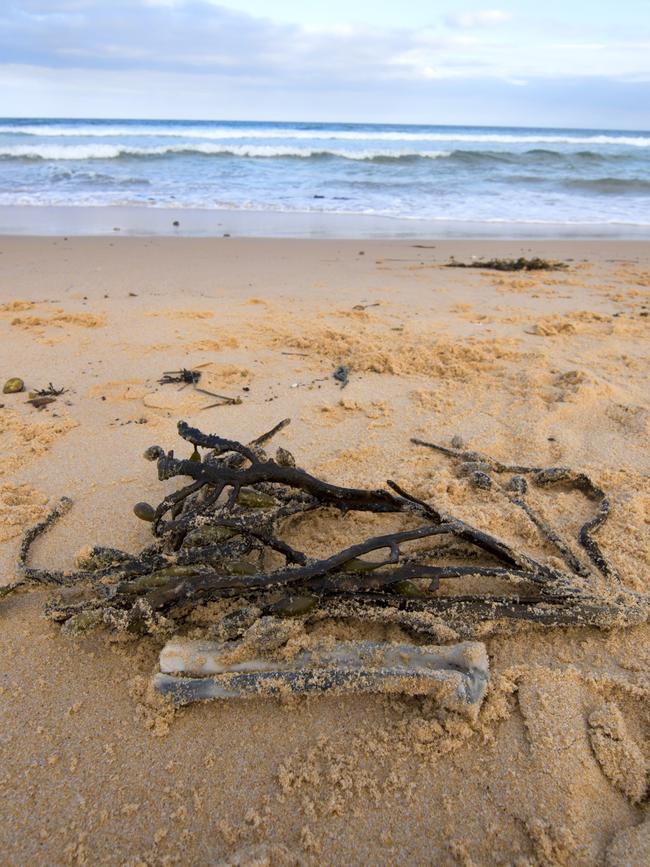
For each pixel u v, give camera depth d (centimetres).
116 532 49
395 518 50
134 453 60
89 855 28
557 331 97
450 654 34
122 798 30
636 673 36
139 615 36
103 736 33
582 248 172
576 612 38
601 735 33
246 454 42
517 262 145
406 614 38
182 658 34
